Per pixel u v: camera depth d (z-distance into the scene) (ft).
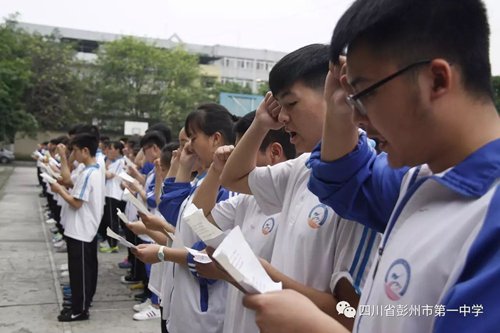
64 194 12.89
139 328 12.73
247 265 2.83
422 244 2.48
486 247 2.10
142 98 89.10
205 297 7.09
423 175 3.08
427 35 2.43
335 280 3.95
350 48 2.68
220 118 7.89
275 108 5.08
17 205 37.76
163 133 18.52
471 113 2.48
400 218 2.83
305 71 4.44
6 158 91.91
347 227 4.05
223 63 151.94
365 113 2.77
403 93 2.51
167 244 8.74
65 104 86.84
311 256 4.25
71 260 12.95
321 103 4.46
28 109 83.82
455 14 2.45
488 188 2.32
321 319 2.57
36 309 13.84
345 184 3.77
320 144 4.23
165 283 8.18
